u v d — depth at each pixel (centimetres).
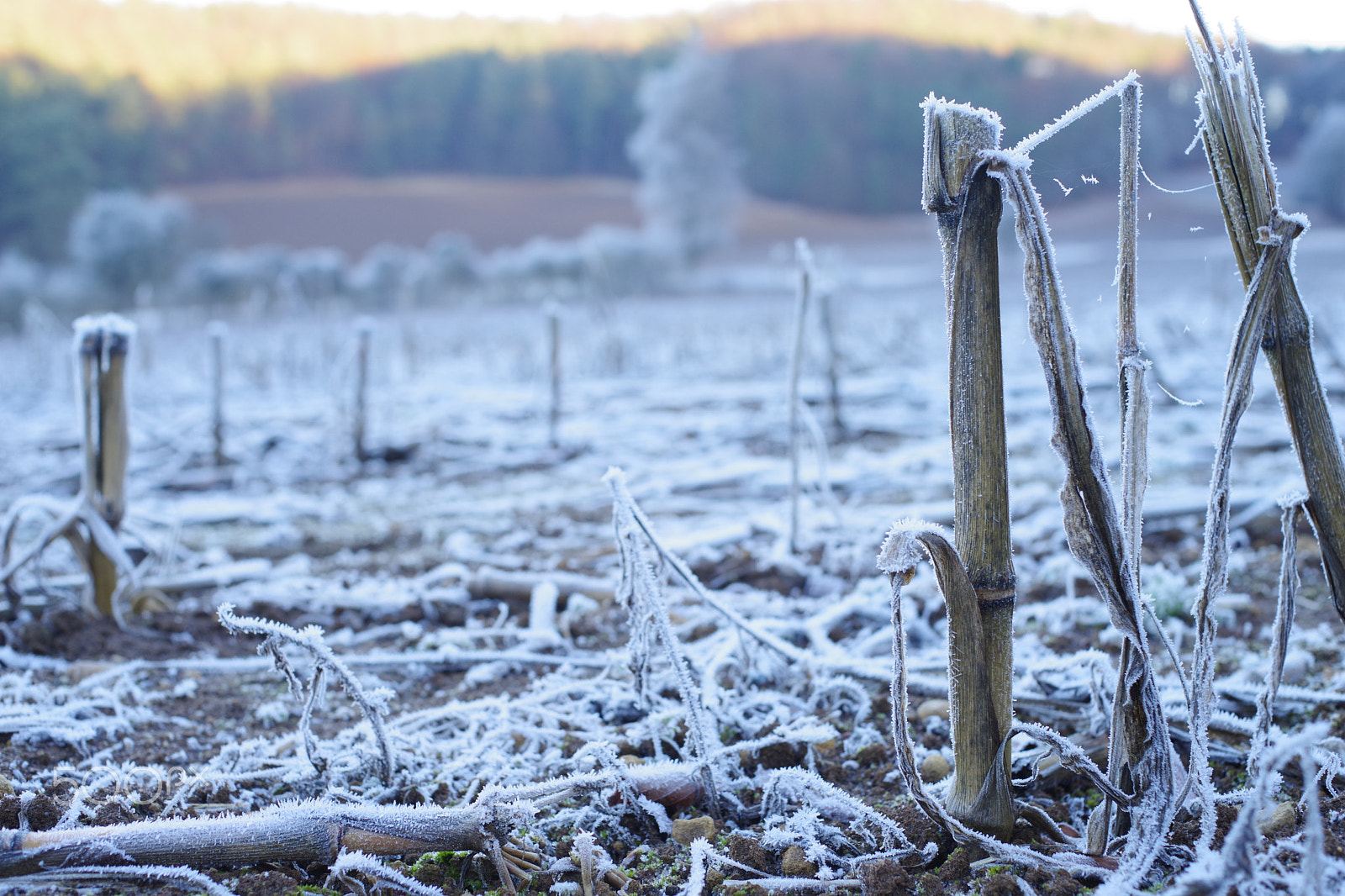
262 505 539
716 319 1750
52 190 4809
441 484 605
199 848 170
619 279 2998
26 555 321
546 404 901
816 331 1003
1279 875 155
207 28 7481
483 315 2323
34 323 1241
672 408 852
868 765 226
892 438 668
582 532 469
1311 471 164
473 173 7669
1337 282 1673
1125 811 168
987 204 154
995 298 157
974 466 161
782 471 560
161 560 378
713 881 179
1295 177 3966
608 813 201
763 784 213
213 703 271
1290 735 216
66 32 6512
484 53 8062
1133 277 158
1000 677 167
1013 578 164
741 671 261
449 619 345
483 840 176
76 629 317
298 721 260
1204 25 155
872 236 5331
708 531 418
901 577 160
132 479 612
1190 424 638
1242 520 391
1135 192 156
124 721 247
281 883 171
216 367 650
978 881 170
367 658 287
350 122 7550
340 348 1260
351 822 175
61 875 163
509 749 233
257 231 5397
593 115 7619
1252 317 156
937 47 7969
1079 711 229
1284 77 4841
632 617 218
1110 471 486
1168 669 266
